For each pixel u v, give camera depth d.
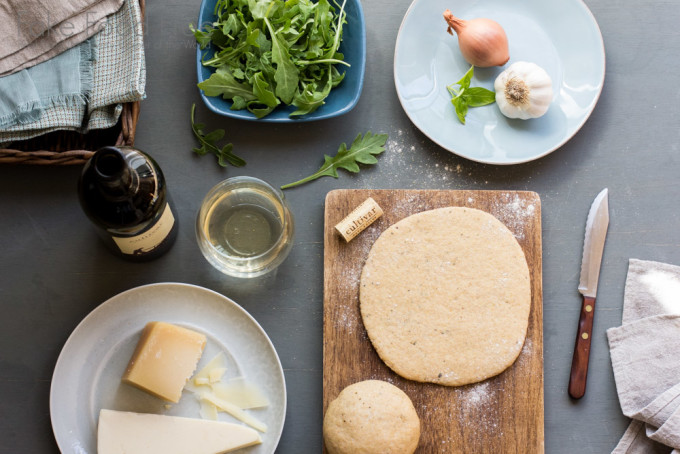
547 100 0.92
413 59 0.96
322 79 0.94
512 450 0.89
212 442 0.87
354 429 0.84
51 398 0.87
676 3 0.97
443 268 0.90
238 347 0.90
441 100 0.95
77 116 0.88
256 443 0.88
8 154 0.85
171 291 0.90
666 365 0.90
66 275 0.92
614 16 0.97
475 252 0.90
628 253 0.94
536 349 0.90
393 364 0.88
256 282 0.93
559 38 0.96
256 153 0.95
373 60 0.96
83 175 0.77
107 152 0.74
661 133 0.96
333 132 0.96
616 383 0.91
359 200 0.92
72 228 0.93
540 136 0.94
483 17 0.97
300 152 0.95
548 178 0.95
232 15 0.89
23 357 0.91
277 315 0.92
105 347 0.89
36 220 0.93
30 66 0.88
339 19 0.91
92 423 0.88
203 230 0.87
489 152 0.94
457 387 0.89
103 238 0.91
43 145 0.92
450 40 0.96
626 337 0.91
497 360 0.89
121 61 0.89
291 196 0.94
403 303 0.90
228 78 0.90
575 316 0.93
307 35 0.92
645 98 0.96
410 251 0.90
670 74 0.96
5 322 0.91
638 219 0.95
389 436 0.84
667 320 0.91
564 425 0.91
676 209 0.95
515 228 0.92
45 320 0.91
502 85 0.93
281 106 0.93
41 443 0.89
